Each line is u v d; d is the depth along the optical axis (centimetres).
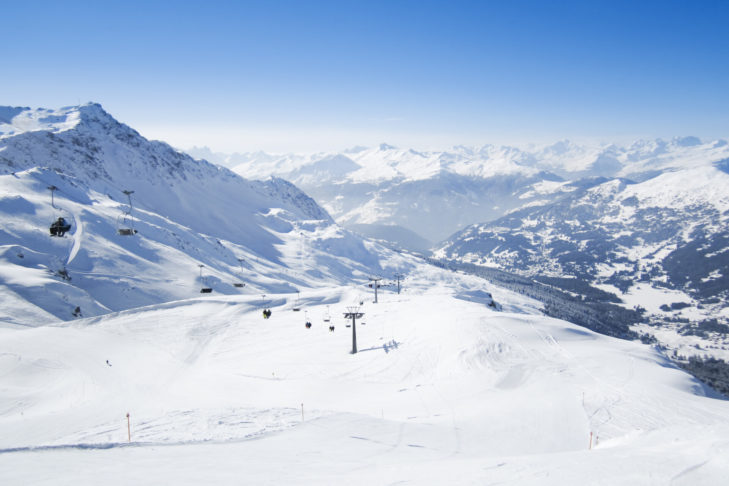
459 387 4969
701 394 4616
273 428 3095
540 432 3388
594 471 1653
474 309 8138
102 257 13425
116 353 6844
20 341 6675
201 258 17775
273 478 1927
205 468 2077
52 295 9344
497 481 1675
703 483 1395
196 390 5338
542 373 5094
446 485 1694
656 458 1717
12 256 10975
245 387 5469
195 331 8300
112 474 1941
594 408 3881
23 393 4956
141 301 12131
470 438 3253
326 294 11406
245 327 8694
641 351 6034
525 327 6812
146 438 2850
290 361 6519
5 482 1808
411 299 10406
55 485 1775
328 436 2931
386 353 6525
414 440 3023
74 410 4341
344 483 1830
